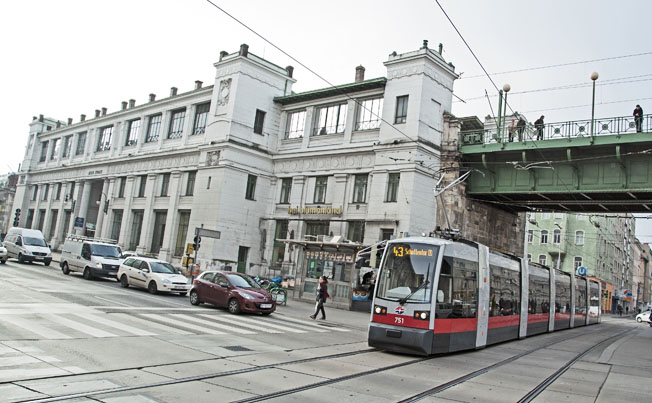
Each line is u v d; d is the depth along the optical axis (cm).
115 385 775
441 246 1373
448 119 3195
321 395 813
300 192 3659
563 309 2808
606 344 2077
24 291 1859
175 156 4338
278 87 4028
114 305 1783
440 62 3189
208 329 1477
